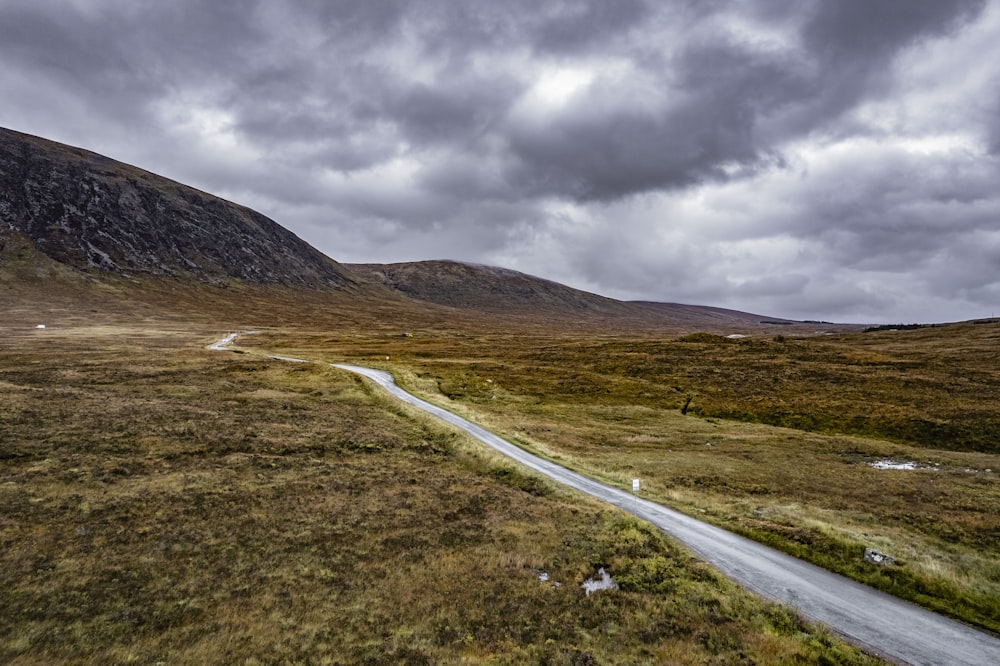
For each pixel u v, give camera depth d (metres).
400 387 66.44
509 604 18.75
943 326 137.12
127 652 15.03
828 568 22.17
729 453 44.28
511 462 37.22
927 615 18.28
